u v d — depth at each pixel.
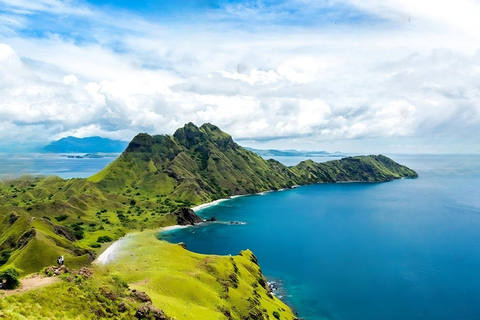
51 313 48.28
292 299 138.00
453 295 140.12
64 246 143.88
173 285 98.31
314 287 150.00
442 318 121.69
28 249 117.62
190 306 87.81
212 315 86.31
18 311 45.25
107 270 71.81
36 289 52.59
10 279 53.38
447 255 192.50
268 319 106.38
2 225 178.62
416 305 131.62
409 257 190.00
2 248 145.88
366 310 128.00
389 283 152.88
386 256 191.88
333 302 135.00
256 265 156.62
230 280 119.38
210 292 103.06
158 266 114.81
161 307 75.19
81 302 54.22
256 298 117.75
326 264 180.50
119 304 59.59
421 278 158.88
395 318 121.69
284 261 186.00
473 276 160.12
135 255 124.69
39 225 164.50
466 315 123.56
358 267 174.88
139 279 98.75
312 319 122.06
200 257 134.38
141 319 59.56
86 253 147.12
